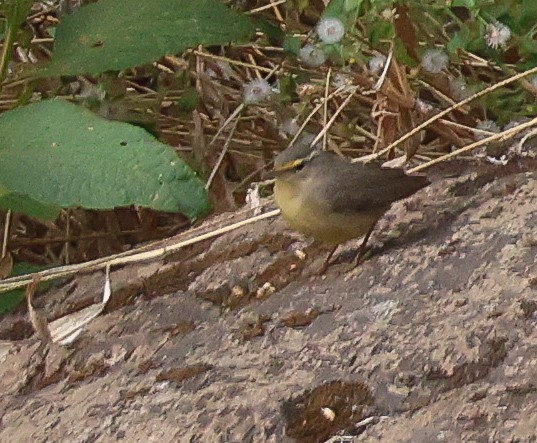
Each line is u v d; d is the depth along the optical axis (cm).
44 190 574
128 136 583
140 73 928
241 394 479
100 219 875
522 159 689
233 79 942
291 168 588
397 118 774
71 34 696
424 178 611
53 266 763
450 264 568
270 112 874
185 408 475
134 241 868
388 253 600
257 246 639
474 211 625
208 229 675
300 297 571
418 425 441
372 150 845
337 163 591
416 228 623
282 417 458
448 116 820
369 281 572
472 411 442
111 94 819
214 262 629
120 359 533
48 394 513
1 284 609
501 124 774
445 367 473
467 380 465
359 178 582
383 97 764
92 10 702
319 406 466
